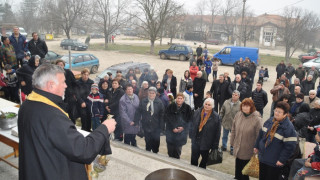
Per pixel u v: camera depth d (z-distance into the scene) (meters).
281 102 3.12
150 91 4.49
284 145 3.09
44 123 1.37
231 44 53.12
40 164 1.37
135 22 30.12
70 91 4.90
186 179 2.38
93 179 3.14
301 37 25.97
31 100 1.46
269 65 23.39
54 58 14.15
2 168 3.33
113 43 38.47
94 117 5.35
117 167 3.51
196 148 4.19
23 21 46.88
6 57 6.99
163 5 26.59
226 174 4.25
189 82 8.70
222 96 7.72
